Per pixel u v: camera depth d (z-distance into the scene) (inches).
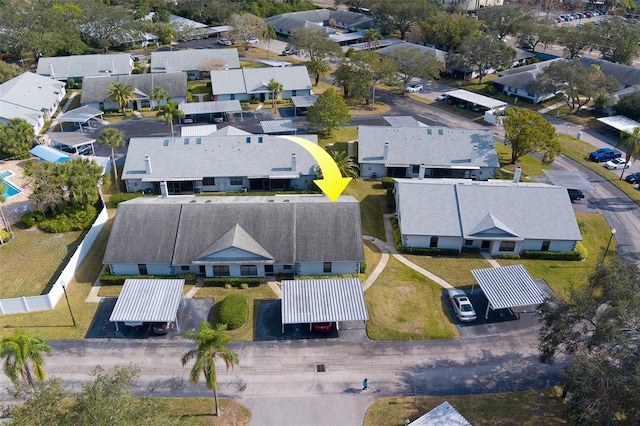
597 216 2741.1
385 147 3029.0
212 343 1376.7
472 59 4739.2
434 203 2443.4
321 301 1904.5
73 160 2591.0
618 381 1252.5
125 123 3831.2
